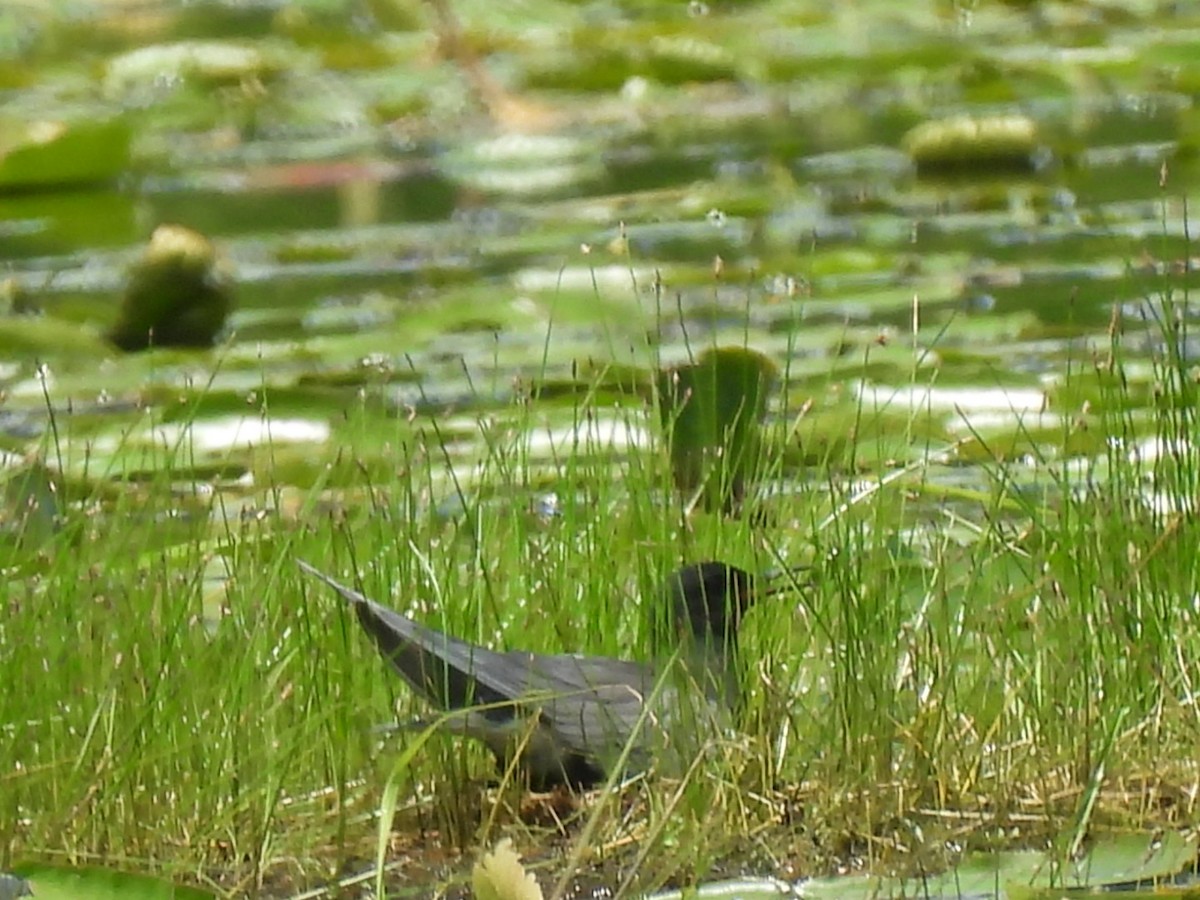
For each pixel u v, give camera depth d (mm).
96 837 7852
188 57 24250
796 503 10367
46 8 27641
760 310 14844
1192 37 24953
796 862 7457
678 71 23891
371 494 9664
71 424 11758
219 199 20125
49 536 10195
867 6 27203
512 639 9102
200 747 8125
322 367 14016
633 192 19469
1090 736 7902
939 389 12797
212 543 10516
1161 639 8406
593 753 7930
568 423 12531
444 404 13023
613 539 9883
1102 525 9055
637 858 7172
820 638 8828
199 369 14133
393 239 17875
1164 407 9578
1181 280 15227
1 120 21188
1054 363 13320
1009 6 26938
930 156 19484
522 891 6836
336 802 8141
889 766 7836
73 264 17531
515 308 15047
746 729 8180
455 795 7965
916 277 15648
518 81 23750
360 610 8055
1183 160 19469
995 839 7453
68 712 8430
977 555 9312
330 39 25719
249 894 7551
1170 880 7156
